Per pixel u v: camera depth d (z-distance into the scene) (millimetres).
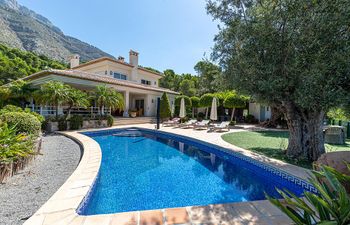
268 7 6781
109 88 17062
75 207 3443
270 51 6586
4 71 31500
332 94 5328
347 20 5191
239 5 7887
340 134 10094
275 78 6371
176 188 5586
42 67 45781
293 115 7344
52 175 5250
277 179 5855
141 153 9688
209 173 6902
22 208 3574
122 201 4766
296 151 7312
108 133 15125
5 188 4402
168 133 14359
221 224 3105
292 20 6094
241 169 7441
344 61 5184
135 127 17484
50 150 8188
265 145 9547
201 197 5043
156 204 4645
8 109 12367
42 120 13375
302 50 6121
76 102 14688
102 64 24391
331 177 2293
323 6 5512
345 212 1766
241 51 6996
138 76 28281
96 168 5453
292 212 2166
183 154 9625
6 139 5168
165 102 22344
